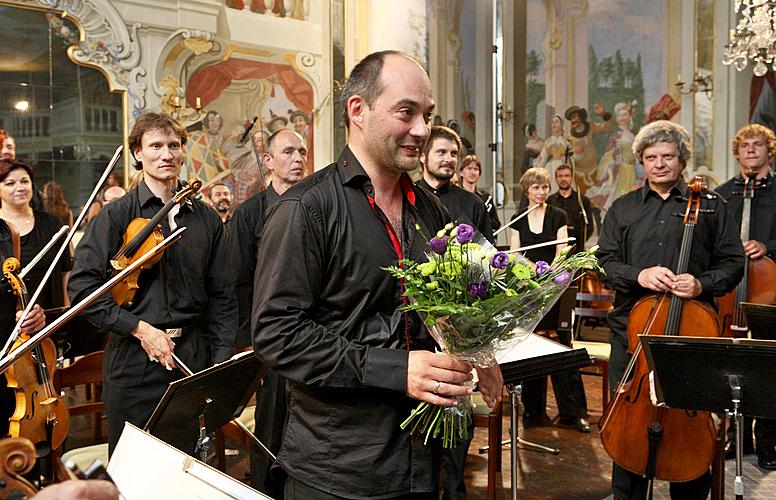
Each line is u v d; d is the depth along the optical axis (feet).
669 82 29.22
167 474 4.31
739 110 27.86
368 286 5.29
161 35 20.13
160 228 8.70
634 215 10.50
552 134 32.07
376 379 4.93
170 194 9.09
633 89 30.09
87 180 18.74
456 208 11.28
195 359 9.00
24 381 8.67
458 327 4.75
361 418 5.20
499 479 12.45
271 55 22.90
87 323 12.19
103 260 8.54
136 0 19.51
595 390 18.63
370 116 5.25
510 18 32.30
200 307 9.06
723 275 9.76
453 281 4.85
